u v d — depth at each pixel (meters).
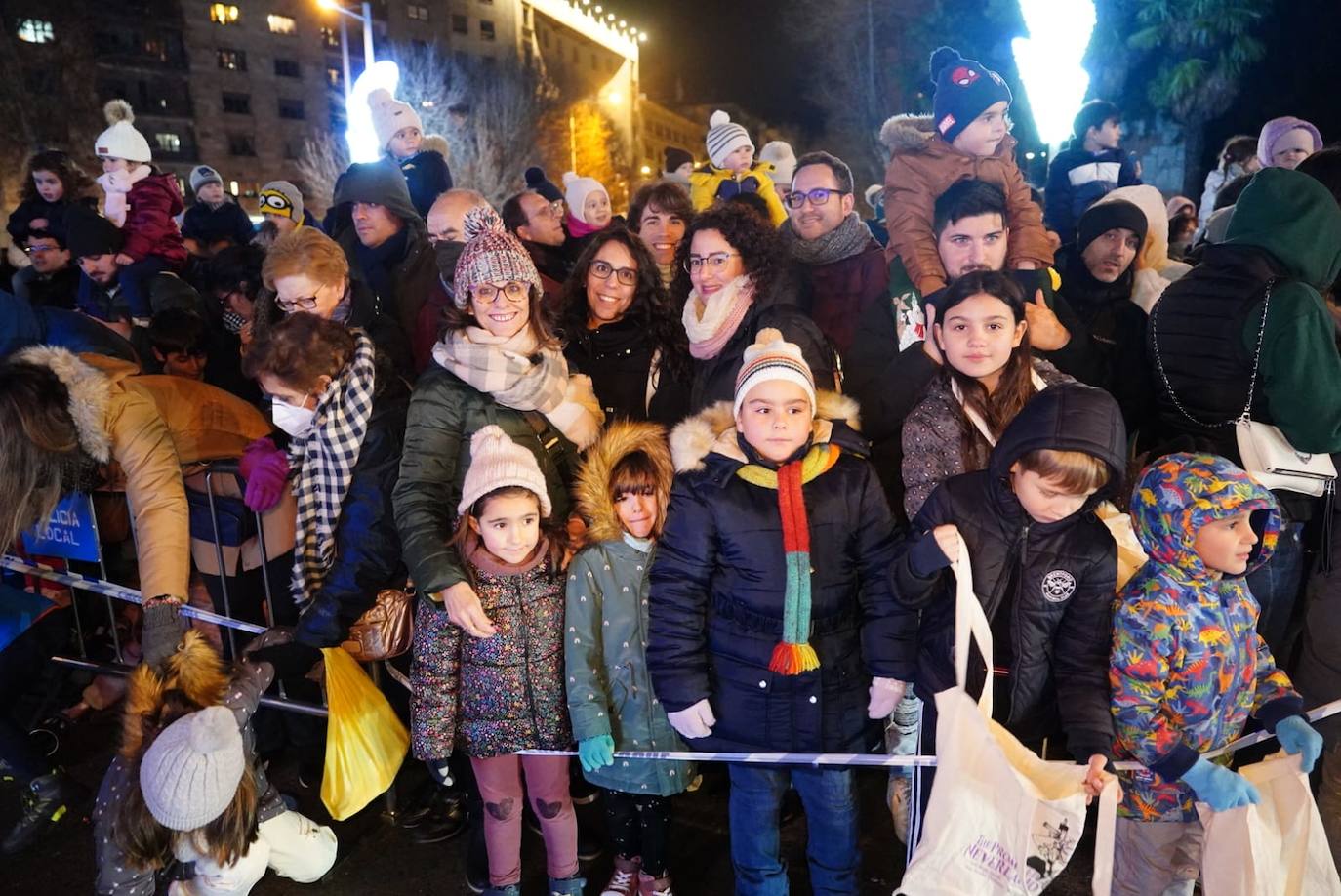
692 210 3.93
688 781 2.57
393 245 4.15
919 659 2.32
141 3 42.72
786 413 2.20
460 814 3.14
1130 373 3.16
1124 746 2.14
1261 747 2.71
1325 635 2.69
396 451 2.74
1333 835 2.61
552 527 2.53
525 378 2.61
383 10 48.72
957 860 1.97
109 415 2.84
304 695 3.31
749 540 2.25
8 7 31.27
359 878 2.91
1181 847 2.38
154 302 4.80
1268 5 9.80
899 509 3.13
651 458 2.49
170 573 2.78
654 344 3.20
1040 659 2.18
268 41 46.75
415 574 2.46
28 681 2.98
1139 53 10.39
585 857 2.96
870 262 3.45
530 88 47.66
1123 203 3.38
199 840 2.35
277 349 2.63
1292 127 4.95
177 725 2.26
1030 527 2.12
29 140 31.59
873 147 20.44
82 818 3.20
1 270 7.47
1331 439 2.46
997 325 2.40
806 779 2.37
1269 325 2.52
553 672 2.54
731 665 2.32
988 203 2.86
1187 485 2.03
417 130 5.55
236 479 3.24
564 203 5.55
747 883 2.43
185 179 45.38
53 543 3.38
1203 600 2.07
